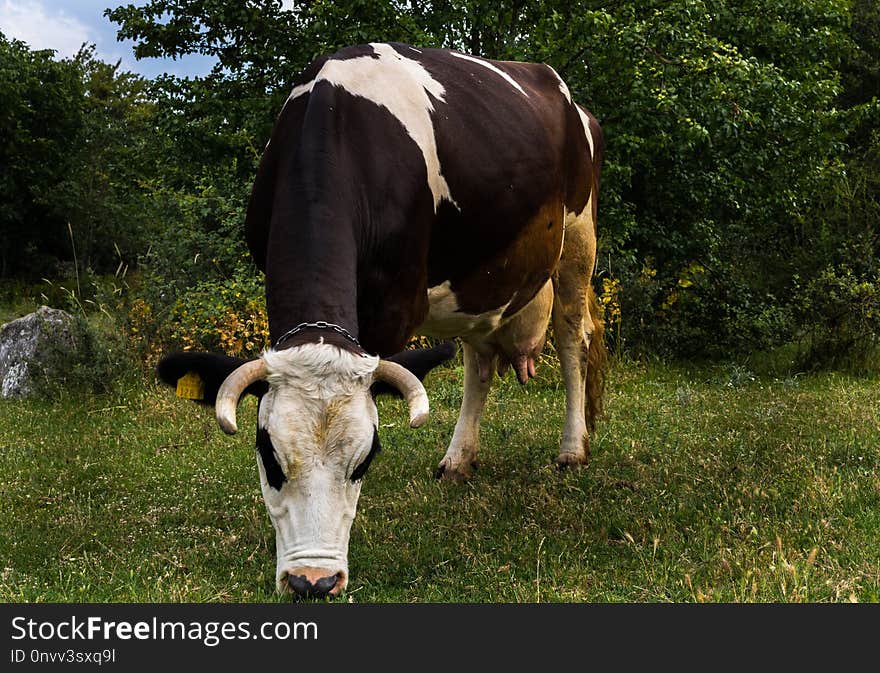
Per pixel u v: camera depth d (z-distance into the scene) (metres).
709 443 6.38
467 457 5.86
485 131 4.88
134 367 9.21
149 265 11.05
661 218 12.66
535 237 5.22
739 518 4.56
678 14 10.73
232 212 11.19
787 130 11.73
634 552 4.28
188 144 13.53
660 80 10.77
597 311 6.46
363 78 4.45
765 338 11.73
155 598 3.70
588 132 6.25
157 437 7.13
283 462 3.23
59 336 9.38
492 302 5.09
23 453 6.58
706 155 11.65
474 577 4.04
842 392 8.50
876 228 12.55
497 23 11.77
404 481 5.69
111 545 4.60
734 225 13.59
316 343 3.38
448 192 4.58
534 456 6.31
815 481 5.05
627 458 6.13
